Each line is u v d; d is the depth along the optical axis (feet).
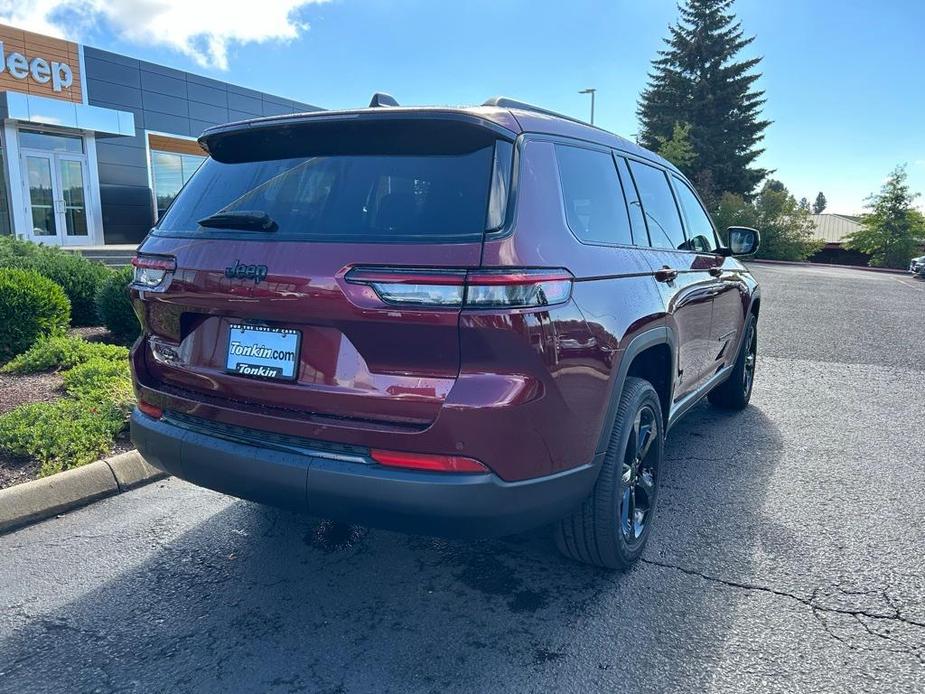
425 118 8.05
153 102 68.23
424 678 7.93
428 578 10.18
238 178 9.28
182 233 9.16
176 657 8.32
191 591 9.80
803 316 43.19
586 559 10.00
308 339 7.91
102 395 16.52
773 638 8.68
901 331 36.52
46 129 58.23
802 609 9.34
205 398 8.82
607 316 8.80
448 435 7.26
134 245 67.36
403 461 7.45
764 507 12.75
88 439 13.99
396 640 8.66
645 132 161.68
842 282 81.15
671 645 8.54
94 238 63.52
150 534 11.55
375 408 7.54
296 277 7.74
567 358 7.91
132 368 9.89
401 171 8.12
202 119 73.41
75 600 9.55
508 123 8.28
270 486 7.98
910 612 9.27
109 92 64.08
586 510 9.43
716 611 9.29
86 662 8.22
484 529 7.59
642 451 10.57
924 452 15.99
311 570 10.41
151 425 9.25
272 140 9.25
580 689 7.74
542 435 7.70
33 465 13.33
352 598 9.64
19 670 8.06
